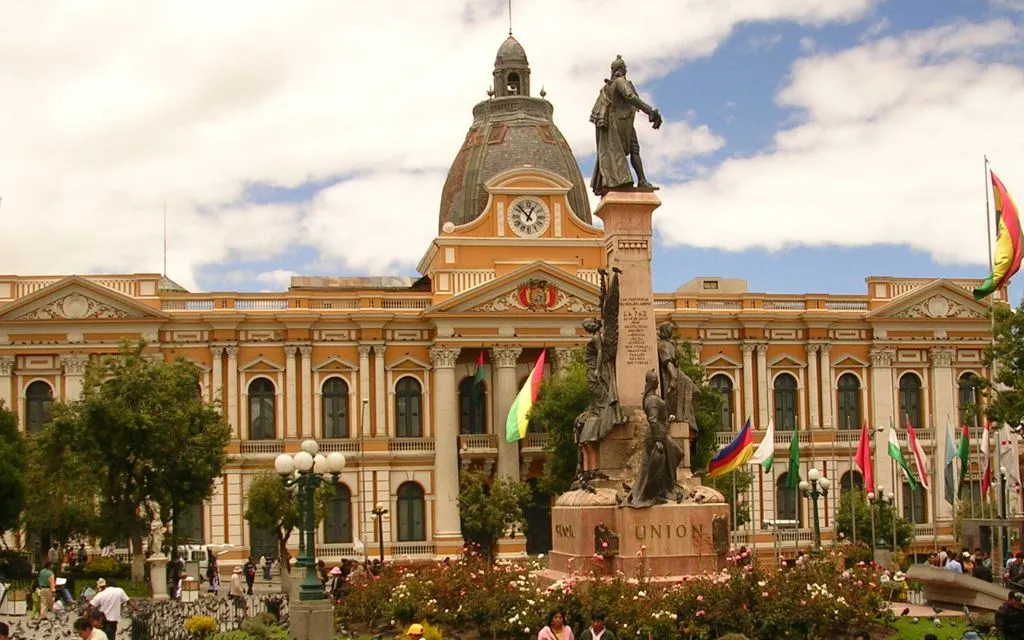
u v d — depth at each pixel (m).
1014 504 84.19
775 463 97.12
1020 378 61.31
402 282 106.12
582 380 81.19
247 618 44.88
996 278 57.38
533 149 100.44
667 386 39.22
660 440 36.91
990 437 70.25
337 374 93.62
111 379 71.56
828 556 48.19
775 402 98.81
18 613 55.19
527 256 94.69
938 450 99.12
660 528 36.66
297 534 91.56
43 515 75.06
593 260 95.31
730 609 33.44
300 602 37.88
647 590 34.03
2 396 89.12
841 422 99.56
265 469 88.06
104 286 90.75
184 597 62.97
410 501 93.44
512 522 86.75
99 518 71.50
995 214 58.06
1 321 89.38
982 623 36.31
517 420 82.88
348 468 92.69
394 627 40.28
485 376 94.75
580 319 92.88
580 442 39.47
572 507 38.22
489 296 92.31
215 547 85.75
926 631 36.06
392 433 93.69
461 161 102.31
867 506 83.62
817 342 98.56
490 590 38.25
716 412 80.50
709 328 98.00
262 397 93.25
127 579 68.69
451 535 91.31
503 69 103.94
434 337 93.75
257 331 93.12
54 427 72.12
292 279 103.56
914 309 99.75
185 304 92.94
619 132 40.12
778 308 99.75
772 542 95.38
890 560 56.59
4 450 71.38
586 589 34.53
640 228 39.59
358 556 90.69
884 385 99.44
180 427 71.69
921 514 99.00
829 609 33.84
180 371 74.38
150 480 72.12
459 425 95.44
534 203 95.31
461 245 94.06
